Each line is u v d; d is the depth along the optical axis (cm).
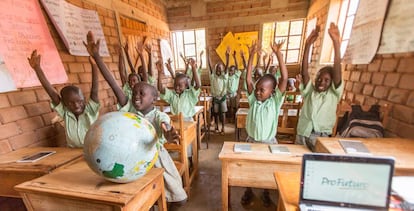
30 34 176
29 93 167
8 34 157
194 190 186
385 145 107
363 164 61
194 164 206
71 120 148
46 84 141
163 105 264
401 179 76
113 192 77
